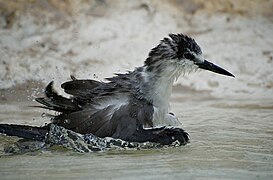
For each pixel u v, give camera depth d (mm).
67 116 16141
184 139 16219
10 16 26094
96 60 24281
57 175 13945
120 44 25375
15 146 15922
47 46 24734
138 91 16516
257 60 25109
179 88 23516
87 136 15898
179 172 14180
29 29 25562
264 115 20125
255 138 17297
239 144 16656
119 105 16219
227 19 27828
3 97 21312
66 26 26109
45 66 23422
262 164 14875
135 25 26641
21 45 24562
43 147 15898
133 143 15883
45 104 16422
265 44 26188
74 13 26938
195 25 27266
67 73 23172
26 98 21281
